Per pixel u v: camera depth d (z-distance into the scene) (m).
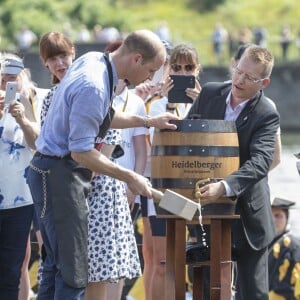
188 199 12.11
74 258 12.05
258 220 13.20
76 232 12.05
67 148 12.05
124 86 14.91
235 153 12.66
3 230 14.09
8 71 14.39
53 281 12.75
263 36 90.75
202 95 13.56
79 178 12.10
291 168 34.22
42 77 59.62
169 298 12.70
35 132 13.93
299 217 18.42
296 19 115.25
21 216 14.08
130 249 13.20
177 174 12.49
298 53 90.88
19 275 14.16
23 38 94.69
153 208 14.77
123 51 12.02
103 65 11.92
